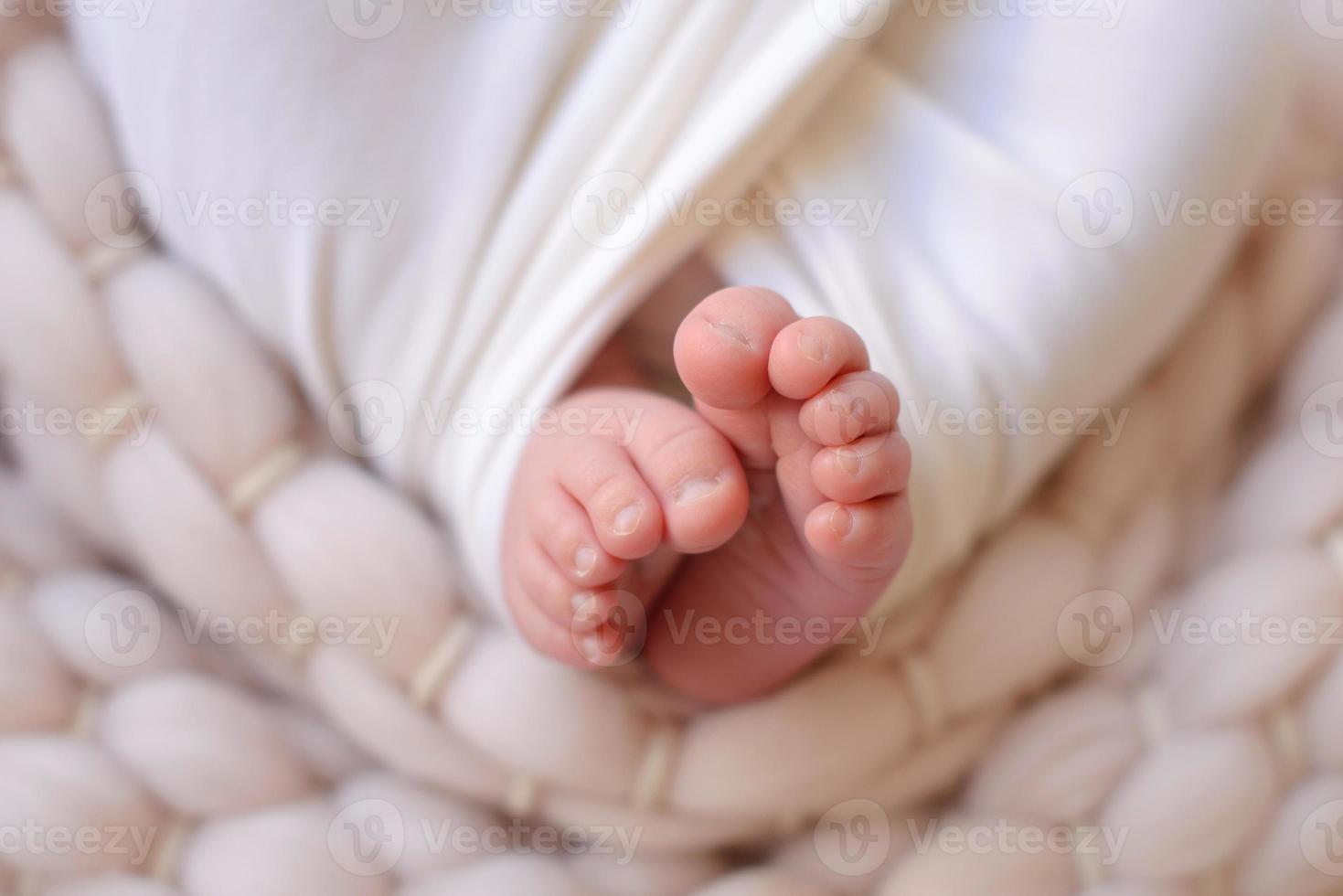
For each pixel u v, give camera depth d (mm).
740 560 395
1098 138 400
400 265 419
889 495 365
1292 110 458
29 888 420
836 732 425
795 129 402
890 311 402
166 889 423
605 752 425
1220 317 461
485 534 414
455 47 404
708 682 422
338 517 431
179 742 427
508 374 414
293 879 418
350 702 434
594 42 403
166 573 434
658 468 372
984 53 406
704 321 359
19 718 429
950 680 436
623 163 402
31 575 454
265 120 407
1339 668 437
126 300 438
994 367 404
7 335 434
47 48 449
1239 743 436
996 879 426
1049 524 449
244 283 430
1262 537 454
